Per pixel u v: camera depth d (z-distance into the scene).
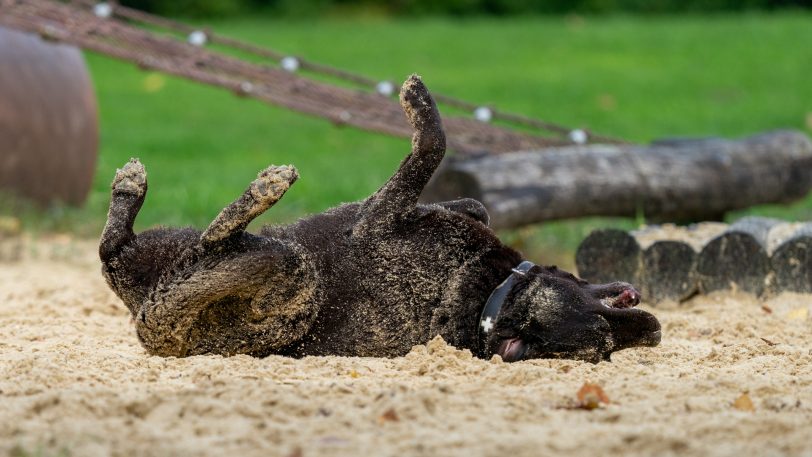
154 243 12.81
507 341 12.61
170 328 12.25
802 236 16.53
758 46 55.62
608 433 9.62
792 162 22.19
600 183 20.52
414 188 12.70
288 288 12.13
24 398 10.59
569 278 13.02
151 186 29.66
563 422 10.08
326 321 12.59
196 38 23.00
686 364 12.86
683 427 9.89
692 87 47.12
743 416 10.16
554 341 12.56
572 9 68.94
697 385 11.29
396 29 61.72
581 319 12.56
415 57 53.25
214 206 26.59
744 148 21.88
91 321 15.64
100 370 11.92
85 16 22.23
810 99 44.84
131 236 12.88
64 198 25.62
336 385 10.97
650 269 17.22
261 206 11.79
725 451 9.23
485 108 23.08
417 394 10.48
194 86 50.00
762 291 16.73
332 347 12.61
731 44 56.28
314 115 21.25
